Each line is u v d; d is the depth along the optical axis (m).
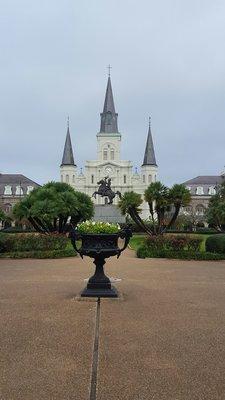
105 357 5.99
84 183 97.94
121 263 18.78
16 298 10.41
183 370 5.51
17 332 7.25
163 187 33.28
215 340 6.83
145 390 4.89
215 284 12.88
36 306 9.45
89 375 5.33
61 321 8.05
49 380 5.16
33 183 96.75
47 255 21.45
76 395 4.75
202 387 4.98
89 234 10.25
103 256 10.38
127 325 7.77
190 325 7.78
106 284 10.41
